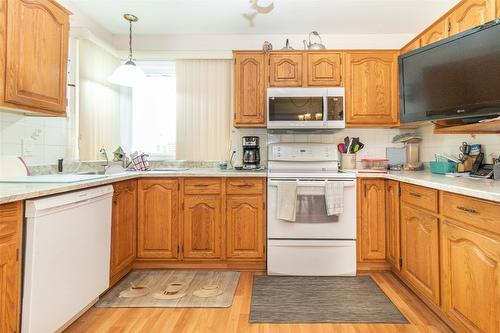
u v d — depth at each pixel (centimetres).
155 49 330
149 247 271
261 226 269
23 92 163
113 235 226
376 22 300
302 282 248
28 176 199
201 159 329
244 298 219
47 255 146
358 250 266
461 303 156
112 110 316
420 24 304
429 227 190
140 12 280
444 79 201
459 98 192
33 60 169
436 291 181
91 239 186
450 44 196
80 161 261
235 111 298
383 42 327
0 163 187
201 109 328
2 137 191
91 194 185
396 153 322
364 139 325
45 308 146
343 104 288
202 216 271
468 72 186
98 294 196
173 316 192
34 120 218
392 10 276
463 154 235
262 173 269
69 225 164
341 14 283
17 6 157
